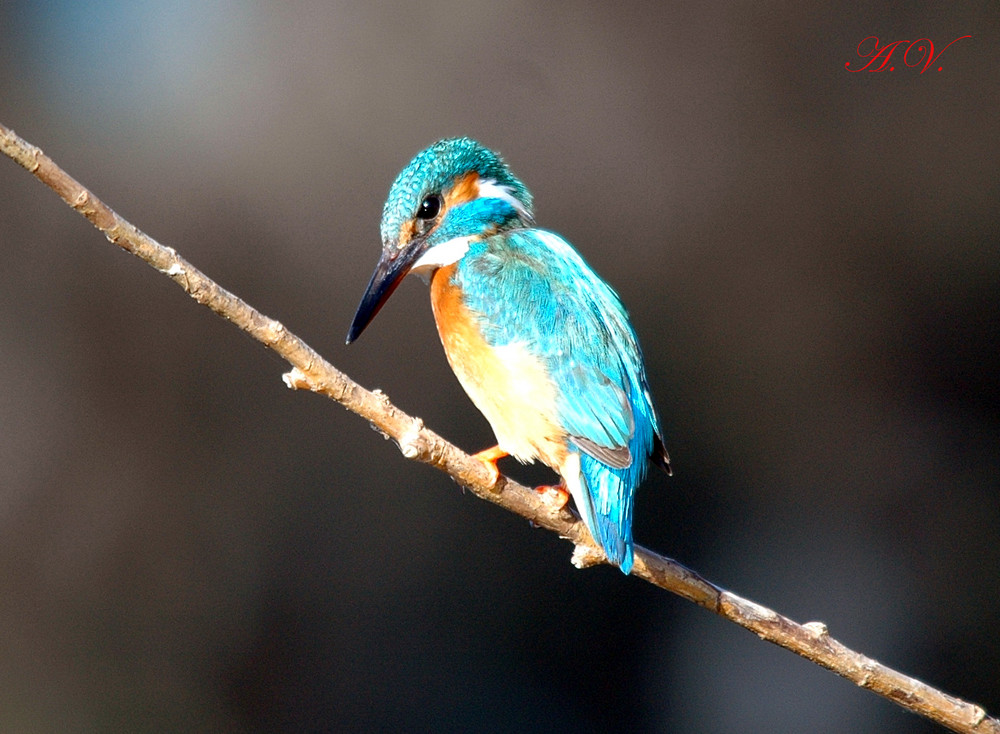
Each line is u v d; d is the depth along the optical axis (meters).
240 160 11.90
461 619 11.58
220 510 11.66
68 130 11.81
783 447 12.44
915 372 12.65
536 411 6.77
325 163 11.98
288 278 11.83
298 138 12.00
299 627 11.45
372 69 12.16
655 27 12.39
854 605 11.78
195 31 12.12
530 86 12.37
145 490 11.64
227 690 11.19
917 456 12.41
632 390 6.91
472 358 7.03
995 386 12.51
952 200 12.47
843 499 12.30
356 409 5.41
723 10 12.42
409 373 11.77
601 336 6.89
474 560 11.75
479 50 12.27
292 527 11.73
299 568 11.62
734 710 11.32
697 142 12.49
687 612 11.74
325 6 12.16
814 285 12.61
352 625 11.48
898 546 12.12
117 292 11.88
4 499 11.41
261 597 11.50
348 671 11.32
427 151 7.49
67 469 11.54
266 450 11.85
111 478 11.58
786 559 12.02
